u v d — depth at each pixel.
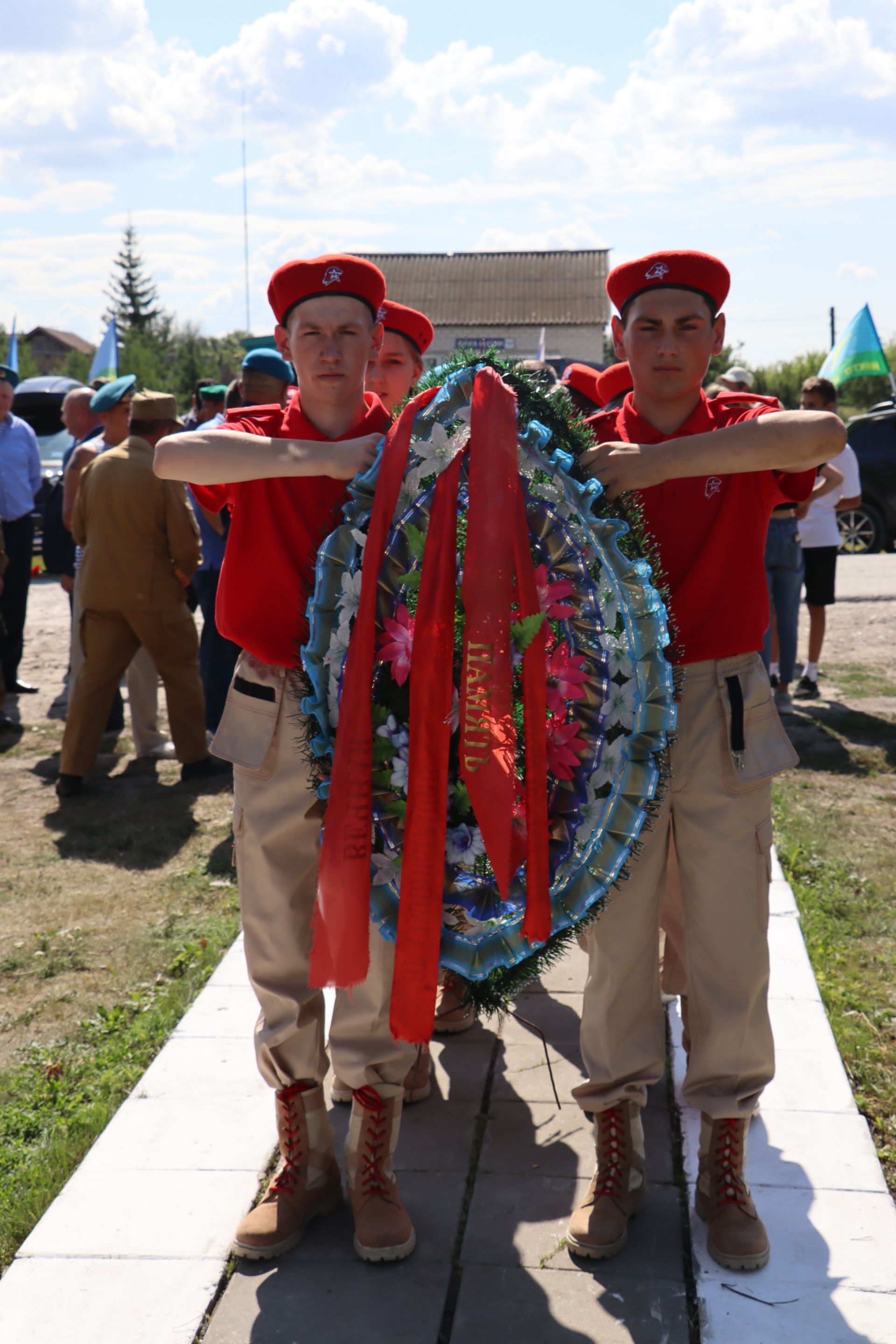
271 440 2.33
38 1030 3.73
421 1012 2.17
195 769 6.33
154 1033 3.60
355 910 2.16
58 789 6.10
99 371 12.17
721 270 2.51
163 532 6.00
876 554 14.52
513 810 2.14
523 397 2.27
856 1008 3.57
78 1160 2.93
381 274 2.54
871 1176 2.71
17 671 8.87
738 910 2.49
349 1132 2.71
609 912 2.48
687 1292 2.39
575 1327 2.29
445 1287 2.41
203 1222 2.60
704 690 2.48
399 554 2.29
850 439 14.59
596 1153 2.82
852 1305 2.31
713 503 2.47
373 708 2.29
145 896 4.79
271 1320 2.32
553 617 2.22
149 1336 2.28
